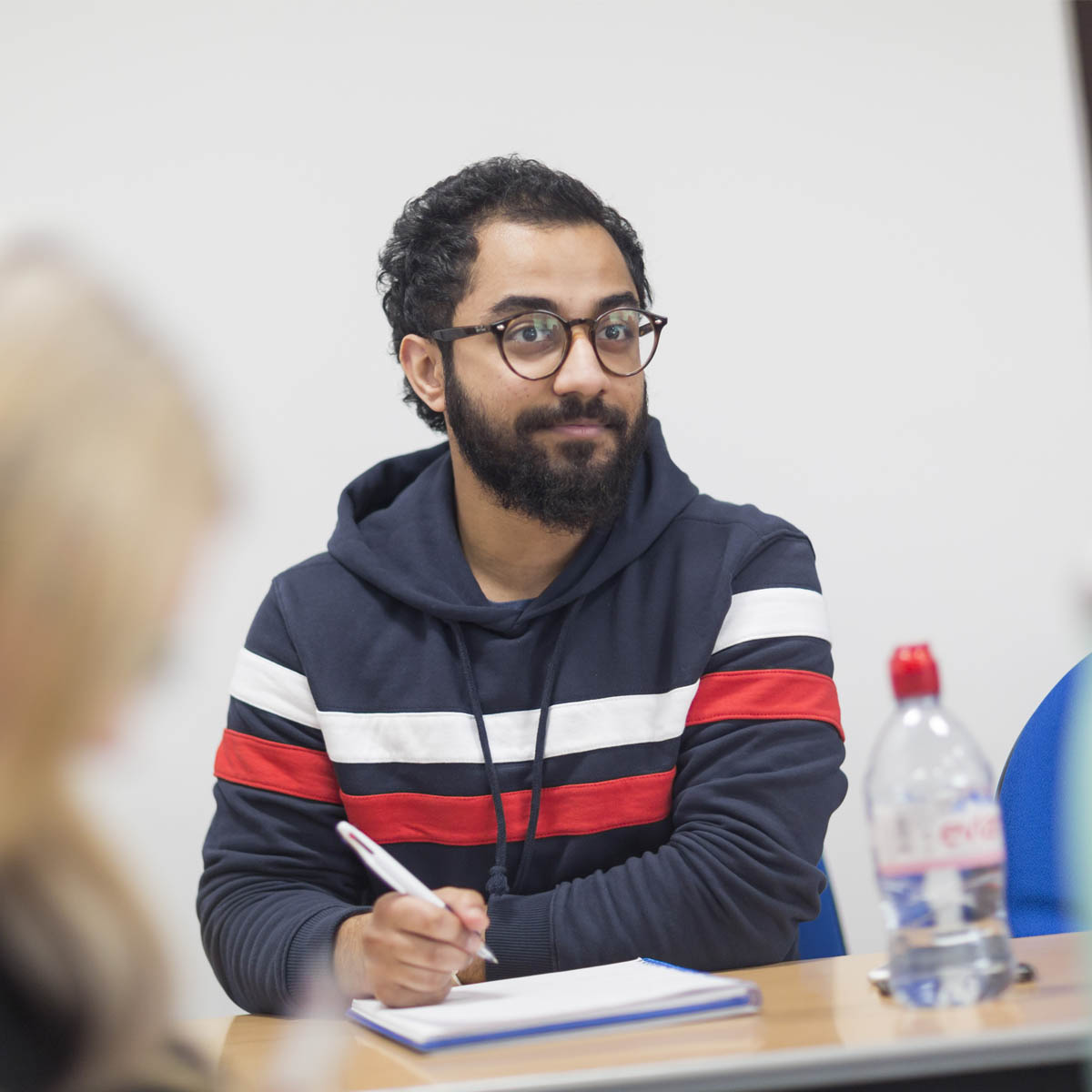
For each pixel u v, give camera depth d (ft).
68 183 10.25
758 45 10.57
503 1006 3.89
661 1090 2.97
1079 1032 2.98
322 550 10.14
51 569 1.67
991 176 10.56
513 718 6.11
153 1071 1.92
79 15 10.33
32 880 1.81
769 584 6.08
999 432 10.51
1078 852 2.11
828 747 5.68
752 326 10.52
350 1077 3.29
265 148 10.39
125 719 1.78
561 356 6.02
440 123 10.51
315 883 5.95
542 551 6.37
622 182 10.57
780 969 4.61
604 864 5.98
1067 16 10.57
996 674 10.36
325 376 10.28
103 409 1.76
